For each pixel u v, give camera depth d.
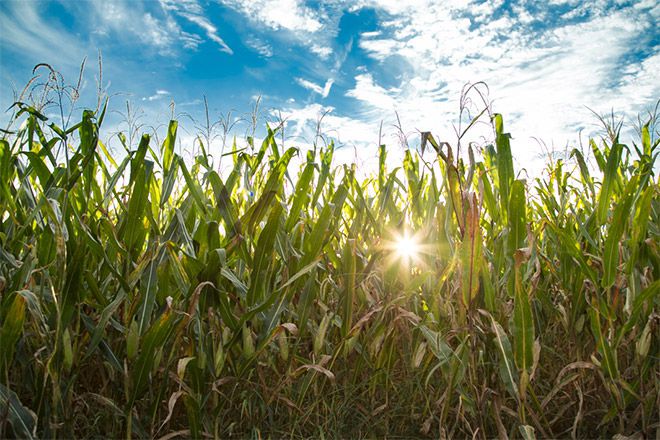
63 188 1.85
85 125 1.93
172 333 1.88
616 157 2.12
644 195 1.90
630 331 2.19
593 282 1.95
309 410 2.07
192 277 1.93
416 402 2.30
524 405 1.79
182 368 1.70
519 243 1.87
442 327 2.22
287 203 2.45
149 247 2.11
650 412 1.93
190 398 1.77
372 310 2.19
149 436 1.86
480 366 2.09
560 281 2.43
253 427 2.00
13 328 1.54
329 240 2.21
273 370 2.26
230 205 2.03
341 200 2.19
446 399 1.89
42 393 1.65
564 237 1.96
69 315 1.71
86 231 1.77
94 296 1.92
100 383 2.14
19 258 2.01
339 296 2.36
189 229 2.27
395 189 2.98
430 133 1.75
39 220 1.94
